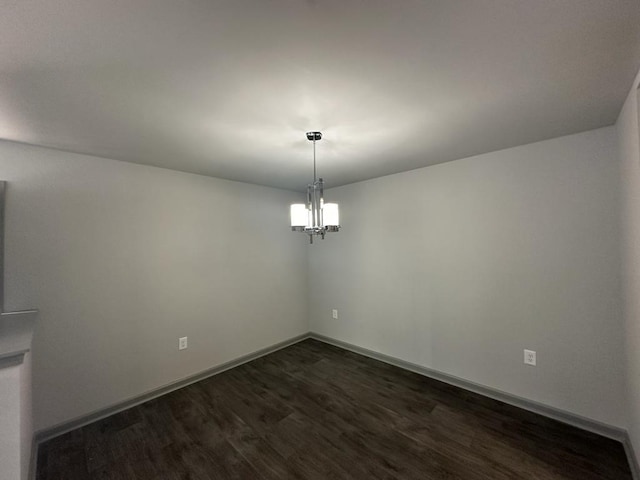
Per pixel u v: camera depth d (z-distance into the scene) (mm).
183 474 1806
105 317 2473
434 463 1857
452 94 1529
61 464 1893
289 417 2383
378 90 1474
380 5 932
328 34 1058
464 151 2514
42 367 2150
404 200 3225
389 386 2869
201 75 1310
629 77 1387
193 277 3088
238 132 1980
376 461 1889
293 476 1780
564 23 1017
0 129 1852
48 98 1485
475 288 2693
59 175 2266
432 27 1031
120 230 2576
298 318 4246
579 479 1704
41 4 884
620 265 1959
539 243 2316
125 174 2623
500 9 955
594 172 2064
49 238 2209
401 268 3281
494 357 2584
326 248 4141
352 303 3830
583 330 2129
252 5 923
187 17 962
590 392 2105
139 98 1505
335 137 2109
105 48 1105
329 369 3289
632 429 1801
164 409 2529
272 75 1322
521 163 2389
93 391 2391
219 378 3111
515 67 1293
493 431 2145
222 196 3375
